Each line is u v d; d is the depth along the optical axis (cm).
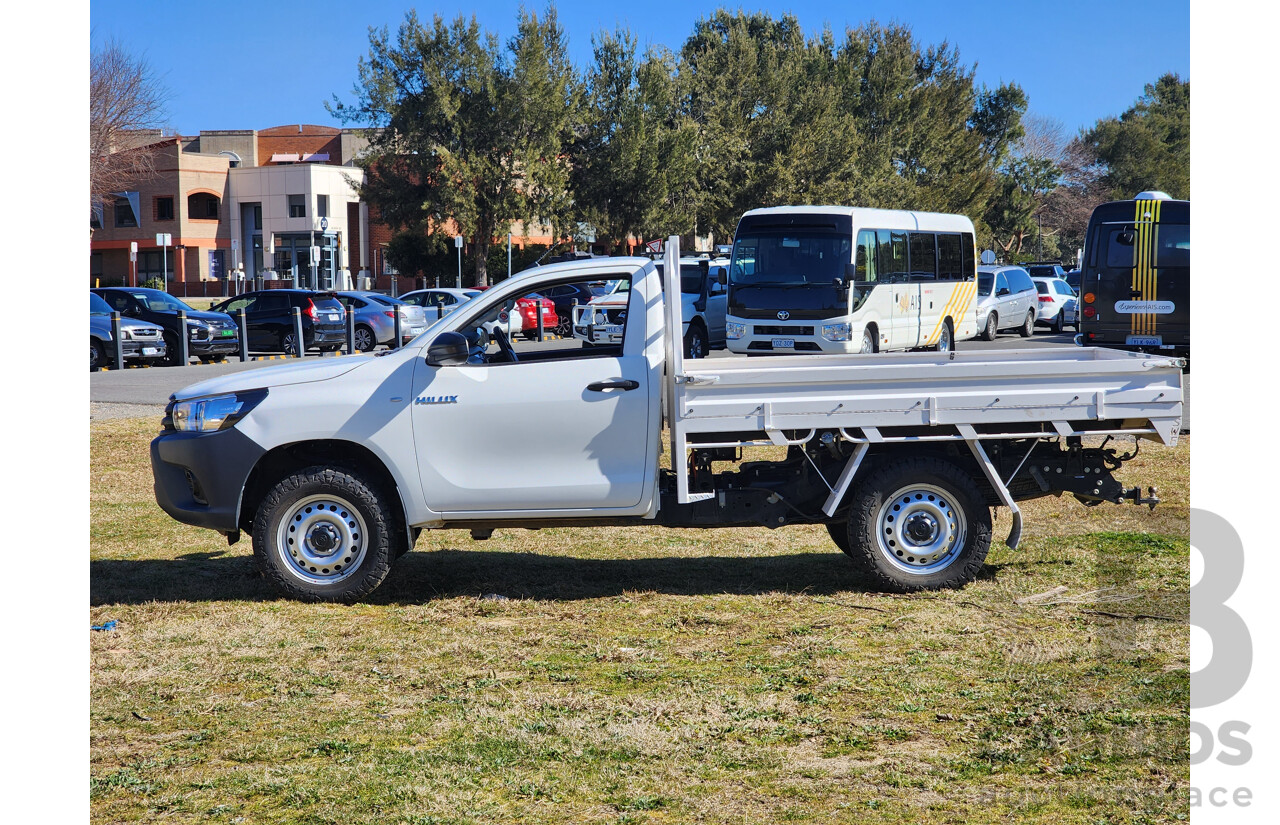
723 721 482
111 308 2291
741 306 1958
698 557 805
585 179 5156
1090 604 647
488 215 4888
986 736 461
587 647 591
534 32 4862
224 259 6831
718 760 442
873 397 670
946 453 709
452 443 677
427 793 414
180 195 6569
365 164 5047
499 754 450
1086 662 548
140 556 818
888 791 411
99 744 464
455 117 4794
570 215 4984
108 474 1132
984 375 673
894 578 685
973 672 539
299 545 683
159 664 566
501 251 5362
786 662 559
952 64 6644
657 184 5012
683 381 664
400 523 698
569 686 531
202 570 773
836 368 671
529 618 650
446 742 464
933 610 648
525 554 815
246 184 6738
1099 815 390
